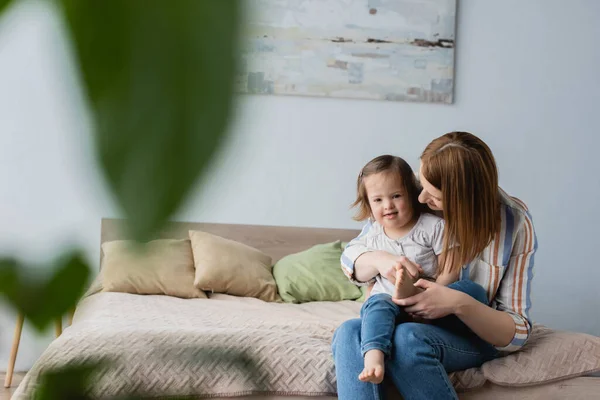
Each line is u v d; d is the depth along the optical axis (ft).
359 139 13.67
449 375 6.49
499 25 13.96
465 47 13.92
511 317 6.51
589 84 14.14
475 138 6.66
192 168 0.33
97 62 0.33
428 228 7.36
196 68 0.33
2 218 12.29
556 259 14.11
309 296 11.82
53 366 0.51
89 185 0.33
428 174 6.57
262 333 6.66
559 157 14.10
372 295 6.69
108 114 0.33
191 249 12.24
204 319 9.05
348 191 13.61
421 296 6.32
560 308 14.10
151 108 0.33
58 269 0.45
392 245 7.40
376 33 13.64
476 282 6.88
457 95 13.91
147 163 0.33
